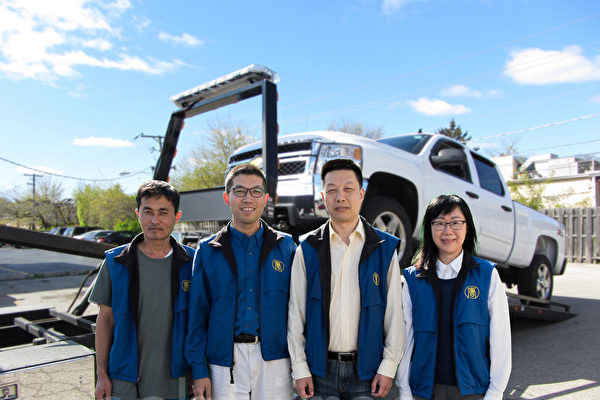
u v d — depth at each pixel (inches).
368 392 72.7
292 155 153.7
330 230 77.1
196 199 161.9
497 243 203.5
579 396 126.2
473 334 69.9
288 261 79.9
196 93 154.2
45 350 79.3
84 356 76.5
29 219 2132.1
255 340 74.4
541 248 256.2
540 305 216.2
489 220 197.3
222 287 74.6
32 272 445.1
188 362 72.5
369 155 145.9
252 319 74.7
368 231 76.4
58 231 1146.0
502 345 70.1
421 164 170.2
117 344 71.4
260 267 76.7
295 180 147.2
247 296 75.6
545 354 169.5
